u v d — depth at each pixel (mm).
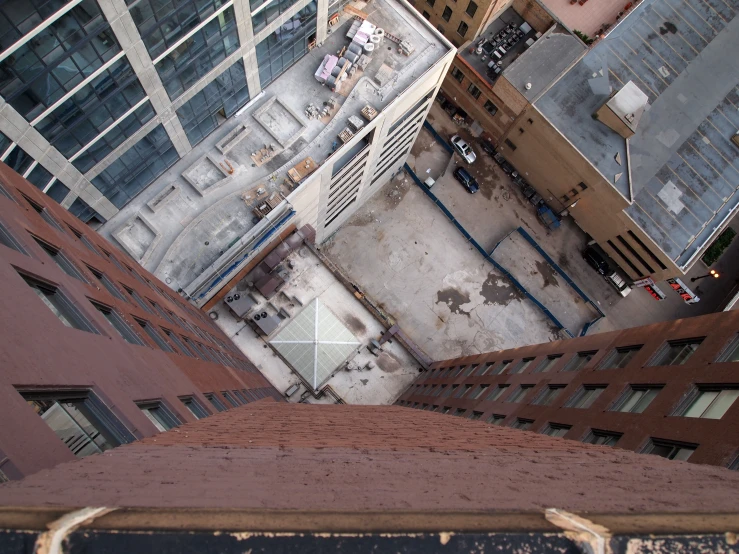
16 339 12953
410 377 58219
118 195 40656
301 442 17688
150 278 35625
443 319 62031
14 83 25406
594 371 29906
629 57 56906
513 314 62906
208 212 42719
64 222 25031
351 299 57688
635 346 28234
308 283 56812
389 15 47250
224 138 43719
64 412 14250
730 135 56469
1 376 11836
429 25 46625
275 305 55094
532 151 59594
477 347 61750
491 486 11531
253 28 36344
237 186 43281
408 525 8203
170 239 42312
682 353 24969
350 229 63000
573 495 10703
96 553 7594
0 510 7844
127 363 18266
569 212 62938
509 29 59031
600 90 55562
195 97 38094
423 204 64375
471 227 64688
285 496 9383
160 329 26703
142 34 28766
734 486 13641
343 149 43469
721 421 20203
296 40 42469
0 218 16875
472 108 62812
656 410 23578
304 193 43938
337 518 8219
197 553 7758
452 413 43719
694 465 17156
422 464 14555
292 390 54344
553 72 55500
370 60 46031
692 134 56031
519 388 36781
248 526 7992
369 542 8055
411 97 46562
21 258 15883
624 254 60312
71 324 17219
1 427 11203
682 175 55250
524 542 8242
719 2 59156
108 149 35094
